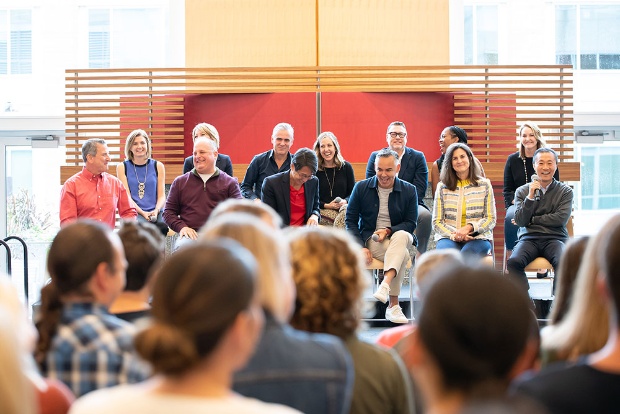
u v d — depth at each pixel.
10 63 10.92
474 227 6.56
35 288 9.94
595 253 1.88
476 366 1.12
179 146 9.48
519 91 9.78
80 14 11.04
